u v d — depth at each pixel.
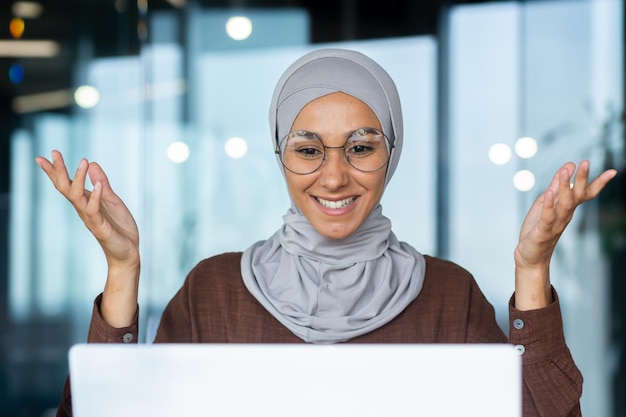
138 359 1.12
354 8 4.29
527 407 1.58
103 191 1.59
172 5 4.35
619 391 4.09
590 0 4.09
